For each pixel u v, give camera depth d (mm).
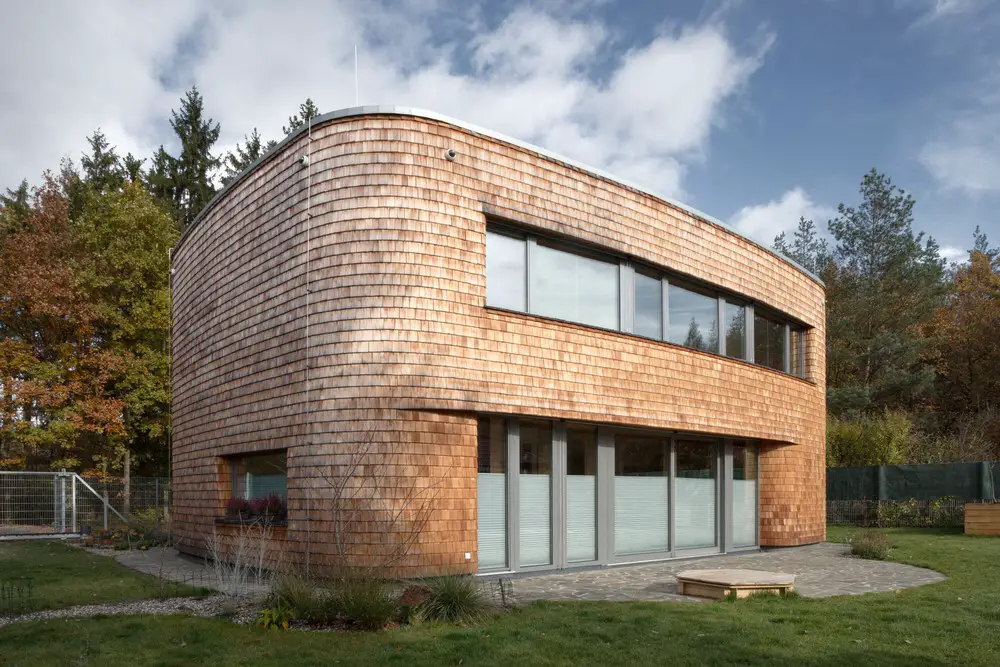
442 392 10039
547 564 11383
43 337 26438
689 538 14000
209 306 13734
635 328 12773
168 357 26406
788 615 7441
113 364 25109
